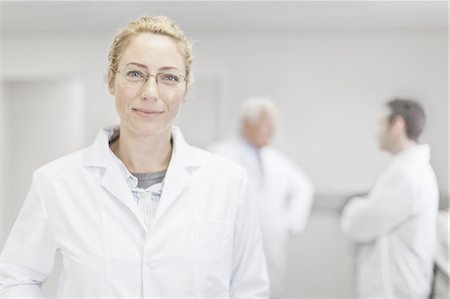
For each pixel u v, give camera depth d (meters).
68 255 0.65
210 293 0.68
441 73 1.66
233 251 0.73
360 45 1.70
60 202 0.67
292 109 1.76
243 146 1.76
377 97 1.70
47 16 1.61
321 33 1.71
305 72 1.74
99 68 1.80
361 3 1.46
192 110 1.78
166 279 0.65
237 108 1.77
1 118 1.88
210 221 0.69
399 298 1.38
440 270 1.34
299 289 1.74
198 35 1.73
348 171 1.75
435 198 1.39
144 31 0.63
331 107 1.74
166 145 0.70
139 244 0.66
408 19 1.58
